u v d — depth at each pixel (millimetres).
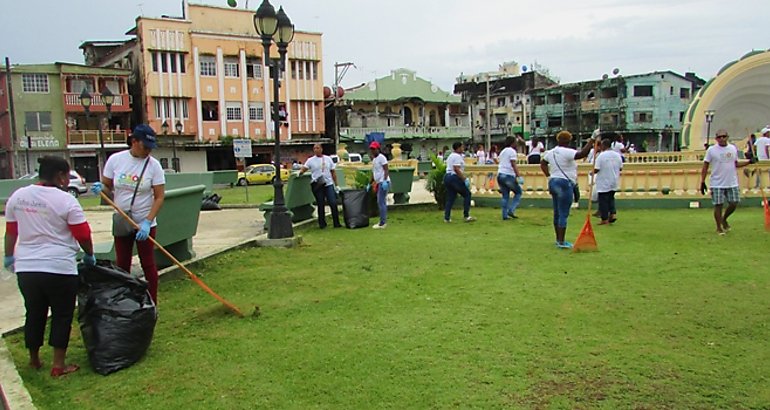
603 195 10961
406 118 61750
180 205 7562
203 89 45625
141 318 4496
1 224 15203
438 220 12633
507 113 71562
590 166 13711
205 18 45812
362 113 58344
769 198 12617
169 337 5047
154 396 3930
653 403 3604
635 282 6441
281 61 10078
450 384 3945
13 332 5254
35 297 4305
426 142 62625
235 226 12914
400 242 9672
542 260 7793
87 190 32719
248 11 47625
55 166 4375
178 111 44906
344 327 5188
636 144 61281
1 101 40781
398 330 5062
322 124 51719
